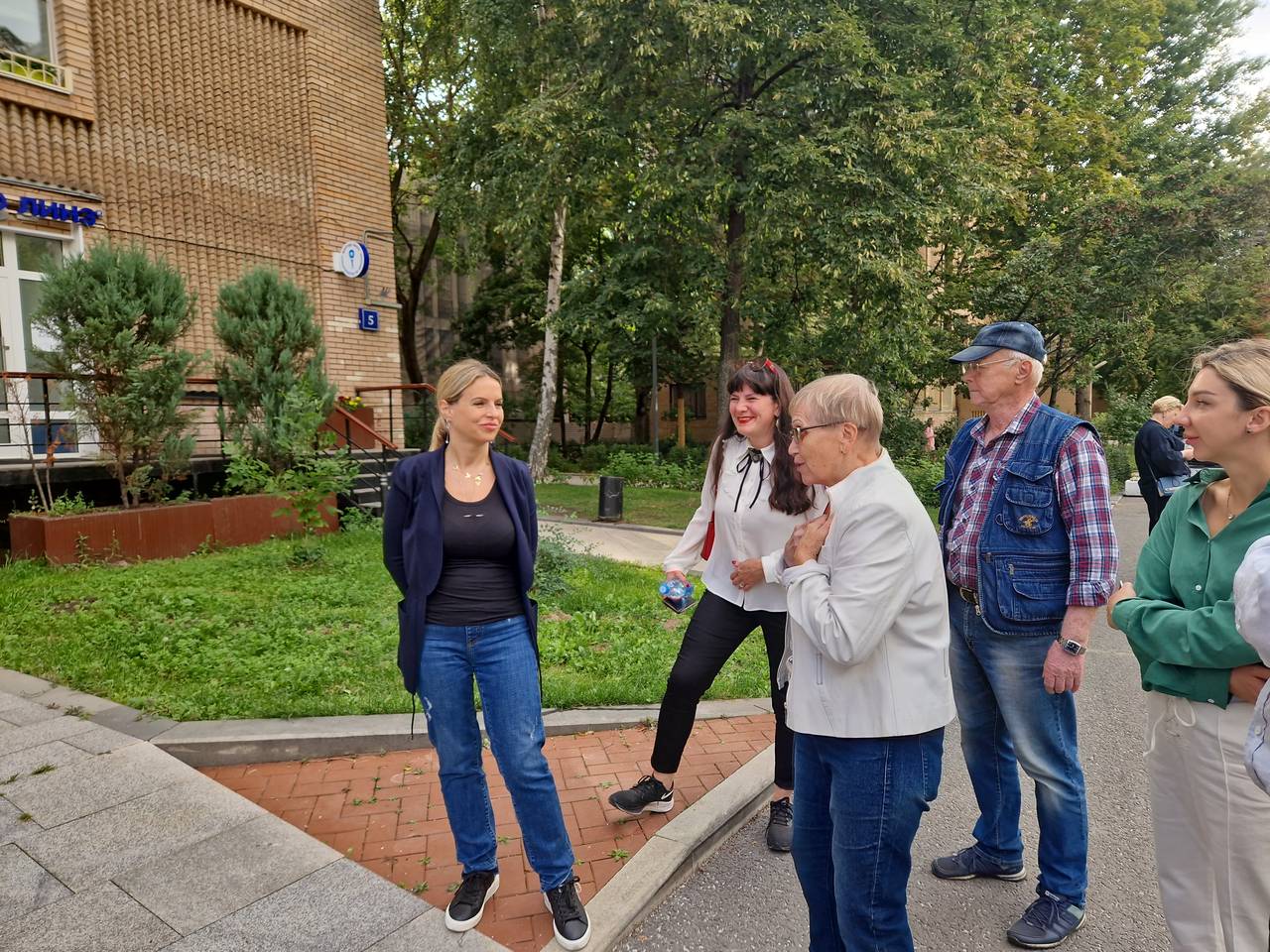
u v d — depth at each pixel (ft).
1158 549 7.06
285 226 41.63
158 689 14.25
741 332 58.80
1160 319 75.36
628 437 119.85
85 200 33.78
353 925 8.35
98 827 9.89
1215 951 6.77
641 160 48.34
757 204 43.70
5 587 20.39
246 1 39.04
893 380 54.85
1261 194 58.54
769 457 10.09
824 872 7.15
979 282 68.13
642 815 11.03
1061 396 113.91
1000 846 9.88
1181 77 85.46
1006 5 48.39
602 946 8.32
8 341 32.40
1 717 12.93
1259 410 5.92
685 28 41.45
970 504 9.40
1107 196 61.11
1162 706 6.78
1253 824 6.09
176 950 7.84
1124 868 10.23
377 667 15.79
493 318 93.50
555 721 13.88
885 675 6.39
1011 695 8.93
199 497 30.12
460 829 8.64
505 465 8.71
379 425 46.57
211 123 38.32
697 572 28.22
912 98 42.91
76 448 33.45
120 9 34.88
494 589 8.49
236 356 30.96
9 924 8.11
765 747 13.48
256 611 19.38
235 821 10.14
